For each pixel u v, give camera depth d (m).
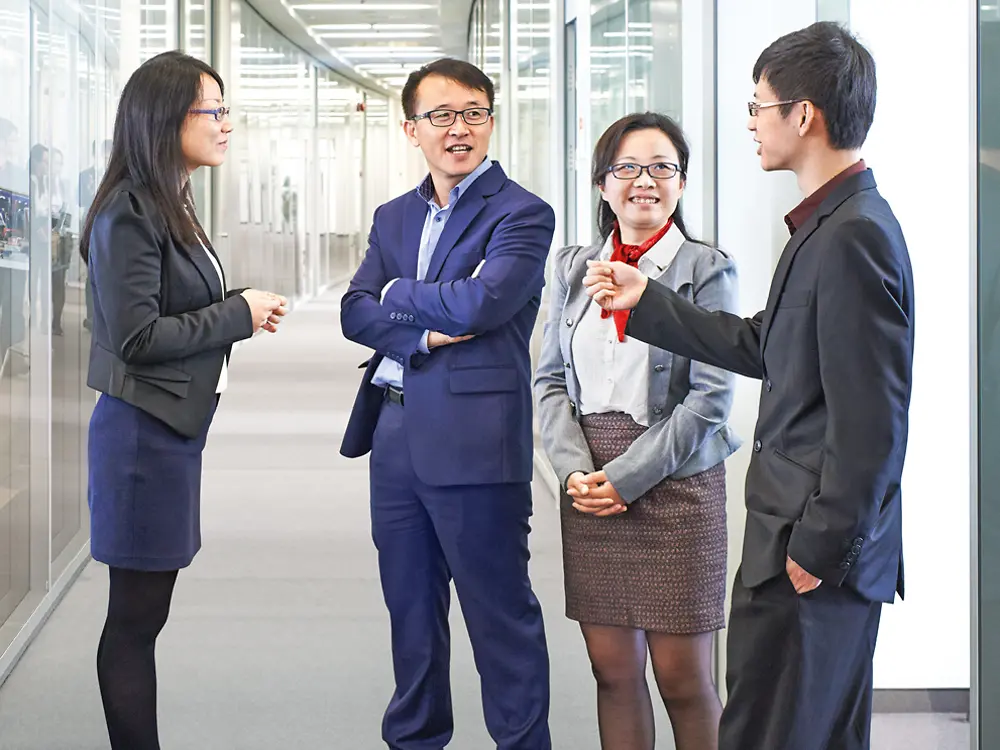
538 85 8.41
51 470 4.84
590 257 2.84
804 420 2.00
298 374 11.75
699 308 2.36
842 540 1.87
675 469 2.67
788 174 3.27
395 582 3.06
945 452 3.62
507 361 2.91
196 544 2.95
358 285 3.01
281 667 4.11
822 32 2.03
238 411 9.66
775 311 2.05
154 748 2.94
